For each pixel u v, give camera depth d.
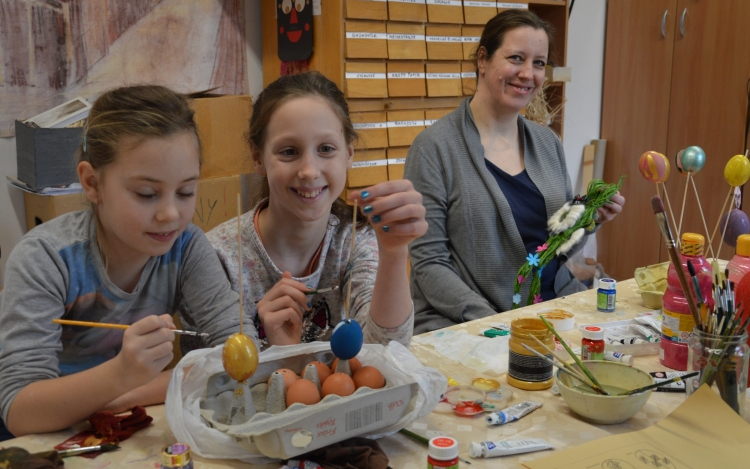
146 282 1.15
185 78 2.58
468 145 1.90
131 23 2.42
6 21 2.17
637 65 3.43
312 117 1.18
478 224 1.86
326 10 2.38
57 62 2.29
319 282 1.37
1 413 0.92
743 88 3.00
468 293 1.74
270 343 1.16
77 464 0.80
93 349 1.13
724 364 0.89
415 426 0.90
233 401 0.84
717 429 0.86
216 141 2.32
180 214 0.98
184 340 1.28
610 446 0.83
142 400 0.97
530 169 1.95
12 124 2.23
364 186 2.50
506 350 1.18
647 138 3.44
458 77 2.69
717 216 3.17
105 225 1.04
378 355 0.93
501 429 0.90
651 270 1.52
